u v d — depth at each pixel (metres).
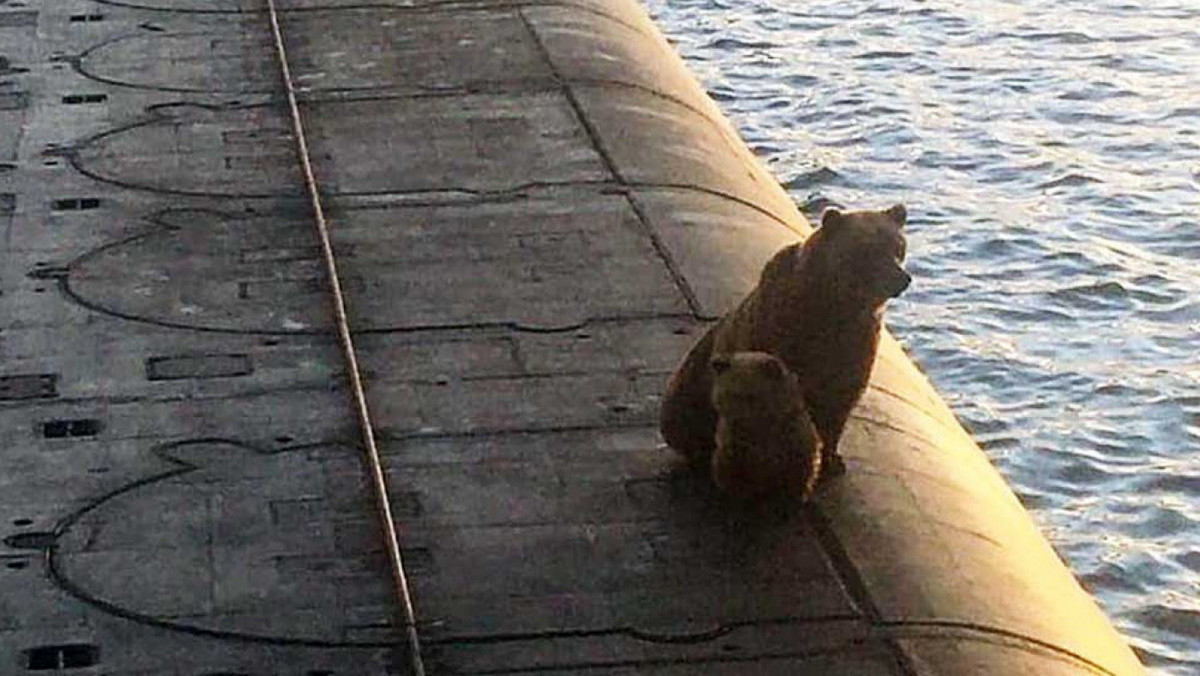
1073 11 30.83
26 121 16.73
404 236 14.06
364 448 10.74
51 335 12.27
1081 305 20.77
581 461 10.56
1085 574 15.83
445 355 11.96
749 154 18.47
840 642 8.95
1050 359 19.58
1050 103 26.95
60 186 15.12
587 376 11.67
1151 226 22.69
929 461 11.02
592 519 9.95
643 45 20.34
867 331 9.79
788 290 9.66
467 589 9.33
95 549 9.70
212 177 15.30
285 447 10.77
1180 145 25.25
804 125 26.36
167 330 12.35
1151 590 15.63
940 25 30.31
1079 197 23.66
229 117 16.88
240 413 11.18
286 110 17.03
